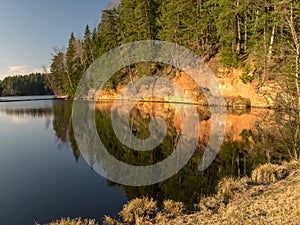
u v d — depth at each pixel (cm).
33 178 979
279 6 945
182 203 664
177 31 3728
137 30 4250
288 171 847
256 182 789
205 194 770
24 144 1606
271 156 1133
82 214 677
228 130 1770
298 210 464
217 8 3294
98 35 5747
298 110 980
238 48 3095
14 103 5522
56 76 7500
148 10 4206
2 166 1133
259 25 2570
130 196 793
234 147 1357
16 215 680
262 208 530
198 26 3453
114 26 4838
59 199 779
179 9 3559
